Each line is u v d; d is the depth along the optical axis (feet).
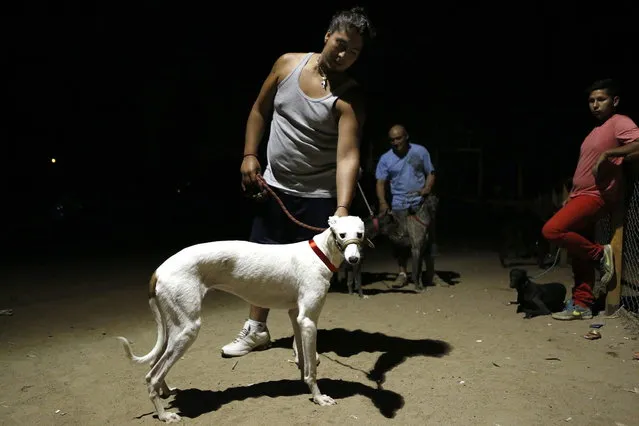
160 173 53.67
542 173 56.08
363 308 19.57
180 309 10.26
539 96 54.29
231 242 11.07
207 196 52.39
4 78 47.70
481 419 10.50
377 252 33.19
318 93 13.19
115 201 49.83
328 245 10.83
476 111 57.52
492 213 51.60
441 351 14.61
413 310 19.21
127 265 28.02
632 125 15.62
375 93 56.49
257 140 14.61
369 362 13.76
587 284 17.49
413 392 11.79
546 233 16.94
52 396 11.58
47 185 48.60
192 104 55.11
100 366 13.41
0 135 47.93
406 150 22.29
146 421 10.45
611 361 13.66
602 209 16.58
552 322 17.20
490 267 27.78
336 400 11.34
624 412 10.78
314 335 10.87
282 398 11.48
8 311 18.51
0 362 13.61
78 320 17.70
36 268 26.89
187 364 13.65
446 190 60.23
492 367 13.30
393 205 22.76
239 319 18.01
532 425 10.26
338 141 12.96
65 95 50.88
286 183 14.28
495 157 58.70
